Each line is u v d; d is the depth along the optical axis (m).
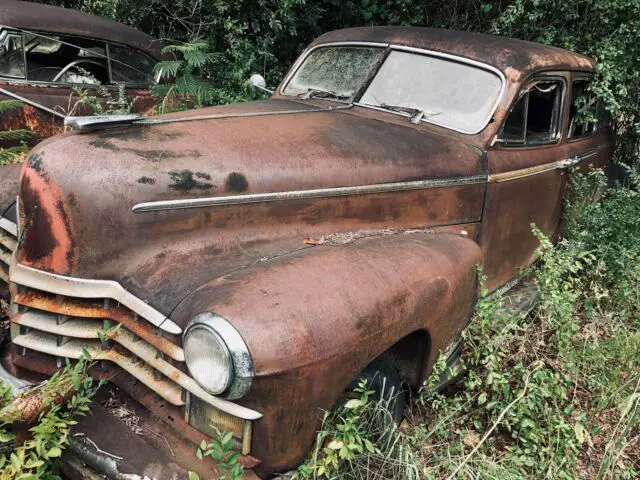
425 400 2.88
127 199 2.33
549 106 4.08
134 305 2.21
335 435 2.15
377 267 2.41
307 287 2.14
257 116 3.25
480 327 2.96
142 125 2.76
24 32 5.45
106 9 7.00
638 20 5.50
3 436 2.00
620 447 2.88
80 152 2.39
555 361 3.32
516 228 3.83
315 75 4.13
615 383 3.14
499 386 3.08
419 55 3.78
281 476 2.09
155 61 6.52
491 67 3.59
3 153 4.51
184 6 6.82
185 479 1.99
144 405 2.19
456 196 3.31
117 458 2.03
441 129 3.50
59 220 2.31
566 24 5.96
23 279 2.37
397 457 2.44
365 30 4.15
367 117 3.60
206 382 1.92
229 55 6.71
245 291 2.05
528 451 2.74
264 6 6.52
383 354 2.54
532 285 4.05
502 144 3.54
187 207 2.43
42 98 5.54
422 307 2.45
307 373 2.00
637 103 5.80
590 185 4.73
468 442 2.88
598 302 3.83
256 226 2.61
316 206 2.78
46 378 2.38
